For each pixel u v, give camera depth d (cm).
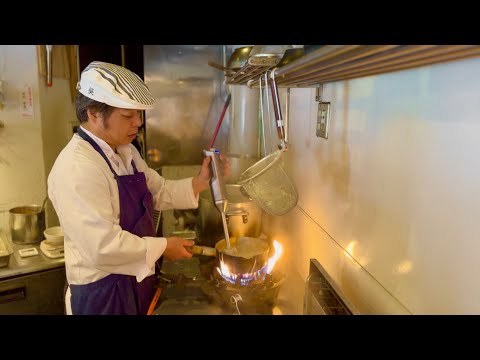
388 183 88
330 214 121
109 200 116
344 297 94
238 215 156
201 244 173
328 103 120
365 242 99
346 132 109
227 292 117
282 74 88
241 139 205
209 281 131
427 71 73
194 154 234
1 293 159
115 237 110
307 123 142
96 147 120
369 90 95
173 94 224
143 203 132
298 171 153
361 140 100
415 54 56
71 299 126
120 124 116
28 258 171
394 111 85
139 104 110
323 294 99
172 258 124
